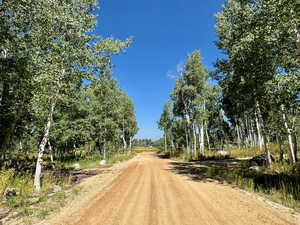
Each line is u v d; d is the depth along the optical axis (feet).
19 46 37.60
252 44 37.14
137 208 23.62
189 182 40.22
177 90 120.78
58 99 42.11
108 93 110.42
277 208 22.66
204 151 121.70
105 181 43.78
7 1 32.89
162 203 25.53
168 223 18.99
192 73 115.14
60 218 20.98
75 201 27.50
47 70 37.91
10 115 44.86
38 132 58.34
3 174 34.81
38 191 35.17
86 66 42.50
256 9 36.68
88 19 42.34
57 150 129.80
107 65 46.83
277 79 29.96
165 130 202.28
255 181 37.04
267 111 56.95
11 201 27.17
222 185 36.94
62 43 39.32
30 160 84.02
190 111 124.77
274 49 36.35
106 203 25.98
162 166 74.28
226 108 127.13
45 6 36.78
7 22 34.78
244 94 53.36
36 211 23.30
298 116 46.91
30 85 37.83
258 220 19.24
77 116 101.91
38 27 37.50
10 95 42.16
